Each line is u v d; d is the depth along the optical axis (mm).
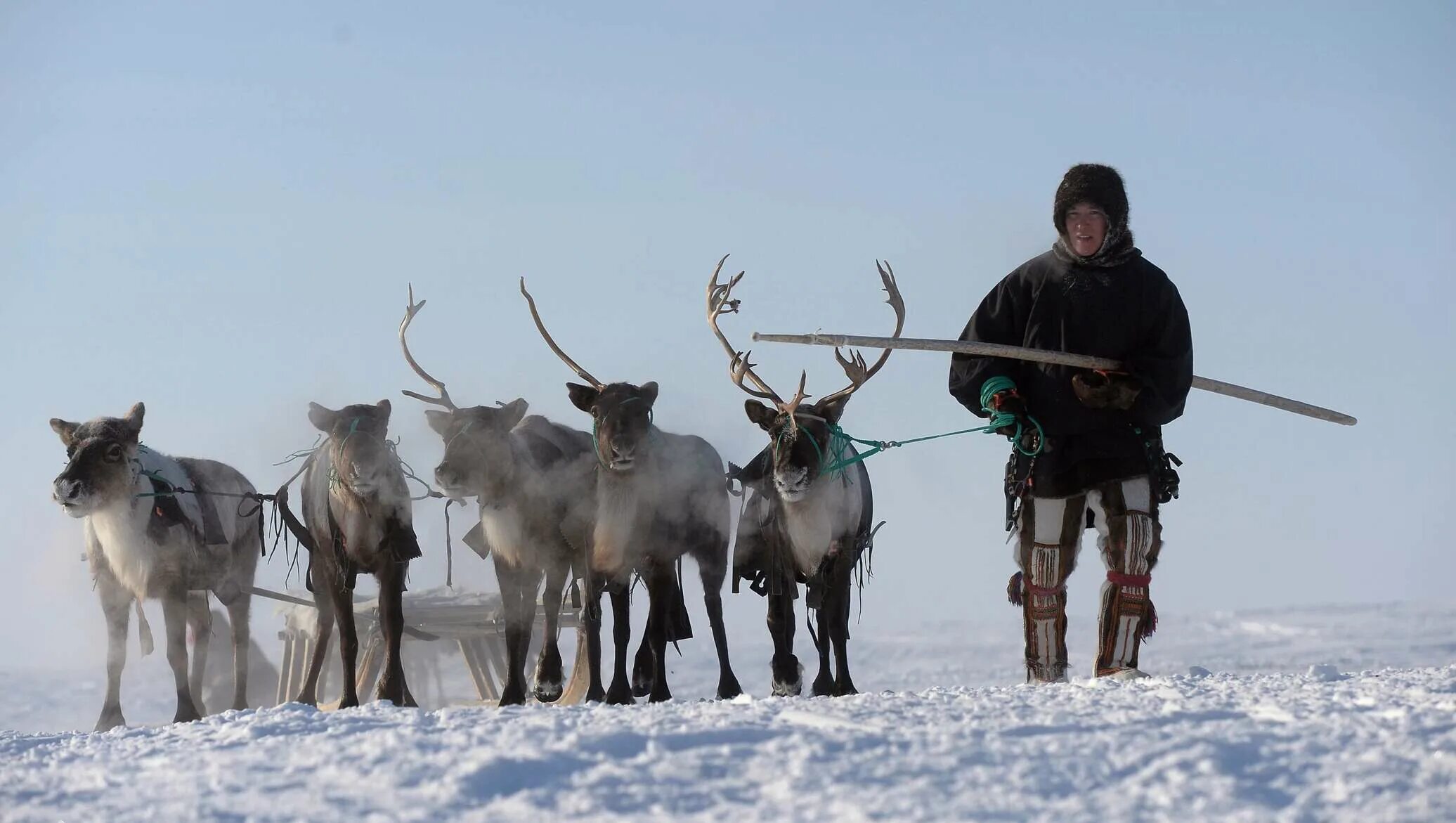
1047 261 14422
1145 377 13969
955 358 14664
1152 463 14086
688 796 8344
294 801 8711
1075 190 14117
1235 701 10625
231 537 23000
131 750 11172
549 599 20016
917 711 10609
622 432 18188
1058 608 14383
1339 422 15461
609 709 11953
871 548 18719
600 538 18609
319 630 21000
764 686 45719
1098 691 11672
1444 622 71500
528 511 19844
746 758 9070
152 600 21531
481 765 8961
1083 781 8398
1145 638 14195
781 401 18047
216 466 23359
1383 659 54281
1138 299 14141
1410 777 8109
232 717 13133
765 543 18844
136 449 21406
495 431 19578
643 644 21031
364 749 9875
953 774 8594
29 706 41156
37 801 9336
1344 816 7570
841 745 9266
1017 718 10102
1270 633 67125
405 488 19484
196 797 8992
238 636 23344
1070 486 14070
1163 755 8805
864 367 18562
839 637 17797
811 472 17078
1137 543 13898
